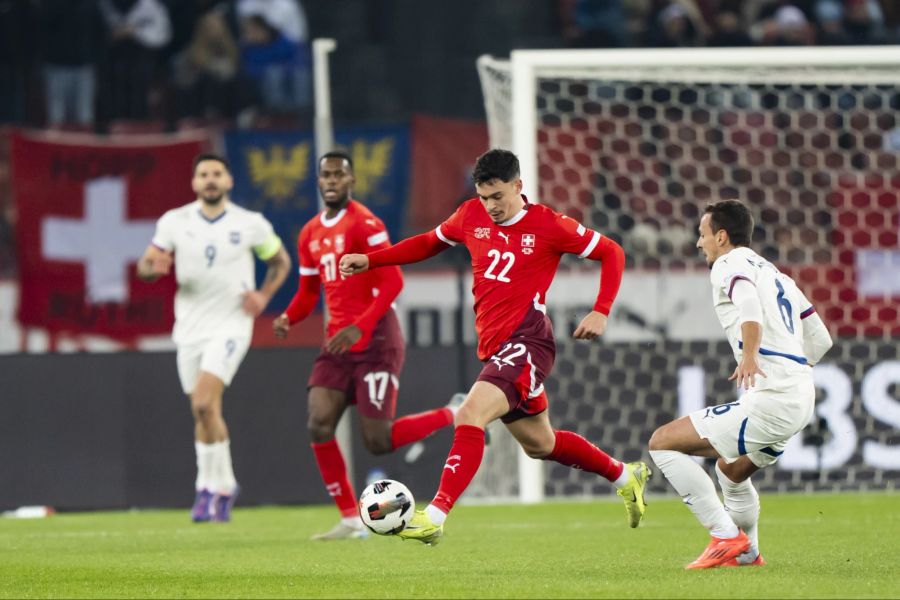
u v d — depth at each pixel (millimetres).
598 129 49219
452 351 35625
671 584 15766
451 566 19141
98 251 39594
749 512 18469
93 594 15484
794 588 15156
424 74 55531
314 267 25281
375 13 55781
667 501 36750
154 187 39750
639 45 55906
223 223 30500
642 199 47219
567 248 19094
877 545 22188
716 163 46281
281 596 14898
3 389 34500
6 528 29531
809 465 36344
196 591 15703
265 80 54031
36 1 52594
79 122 52469
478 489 37469
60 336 39344
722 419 18016
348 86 54750
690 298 37500
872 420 36531
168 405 35062
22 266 39219
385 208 39344
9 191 44562
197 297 30531
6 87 52281
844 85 46000
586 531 26781
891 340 36781
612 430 36781
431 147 39531
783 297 18188
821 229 41719
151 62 53500
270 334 38125
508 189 18609
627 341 37062
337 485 24969
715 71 38656
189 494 35000
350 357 24938
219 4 54000
